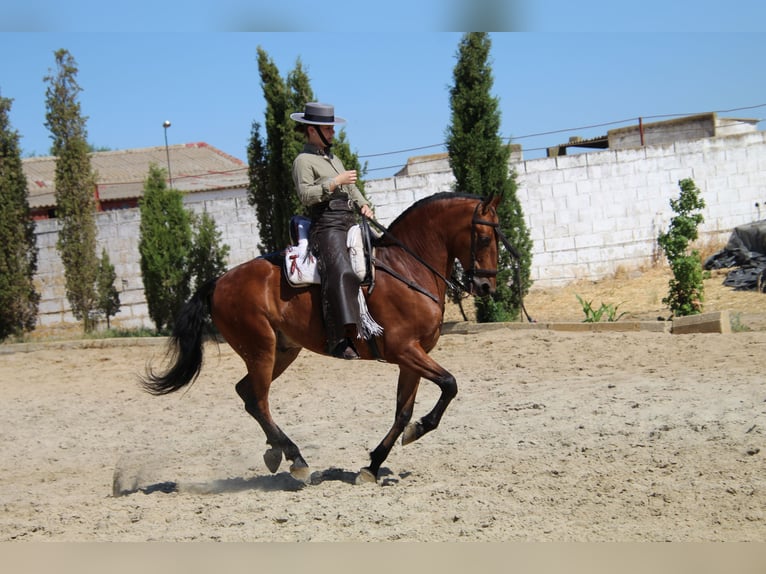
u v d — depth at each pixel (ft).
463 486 20.92
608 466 21.97
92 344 54.34
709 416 25.93
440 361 40.57
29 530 19.10
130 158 126.62
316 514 19.24
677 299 45.34
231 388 39.60
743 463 21.36
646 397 29.09
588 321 46.29
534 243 59.06
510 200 48.85
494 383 34.68
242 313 22.97
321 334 22.49
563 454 23.71
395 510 19.15
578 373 35.01
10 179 61.72
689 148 58.59
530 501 19.31
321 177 22.38
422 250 22.71
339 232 22.21
